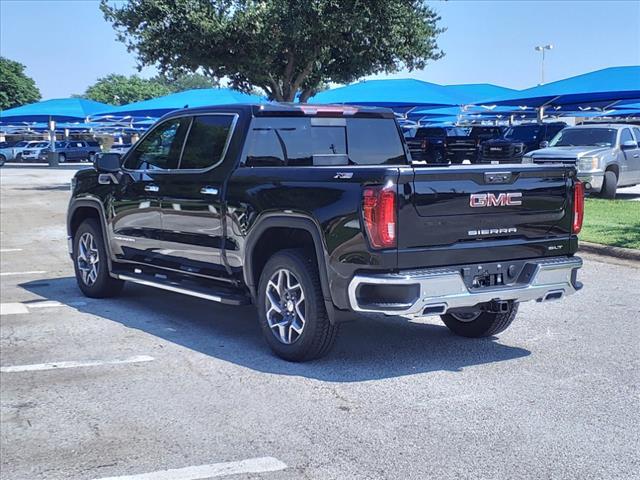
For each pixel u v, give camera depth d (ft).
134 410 16.92
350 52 74.54
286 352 20.16
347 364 20.16
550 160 61.72
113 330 23.94
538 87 88.58
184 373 19.49
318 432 15.55
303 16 68.80
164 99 104.22
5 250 41.88
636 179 66.08
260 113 22.09
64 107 136.36
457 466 13.89
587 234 41.63
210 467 13.94
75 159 181.57
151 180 24.61
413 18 74.23
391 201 17.54
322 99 96.43
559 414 16.47
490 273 19.07
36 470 13.91
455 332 23.38
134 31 73.61
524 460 14.15
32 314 26.14
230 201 21.29
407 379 18.90
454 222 18.43
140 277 25.64
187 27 70.85
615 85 78.13
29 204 69.05
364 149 24.23
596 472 13.64
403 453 14.48
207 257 22.56
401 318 25.73
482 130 97.60
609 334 23.32
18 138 226.58
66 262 37.86
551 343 22.34
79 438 15.39
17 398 17.75
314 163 23.11
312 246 20.47
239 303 21.52
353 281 17.84
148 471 13.80
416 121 143.33
